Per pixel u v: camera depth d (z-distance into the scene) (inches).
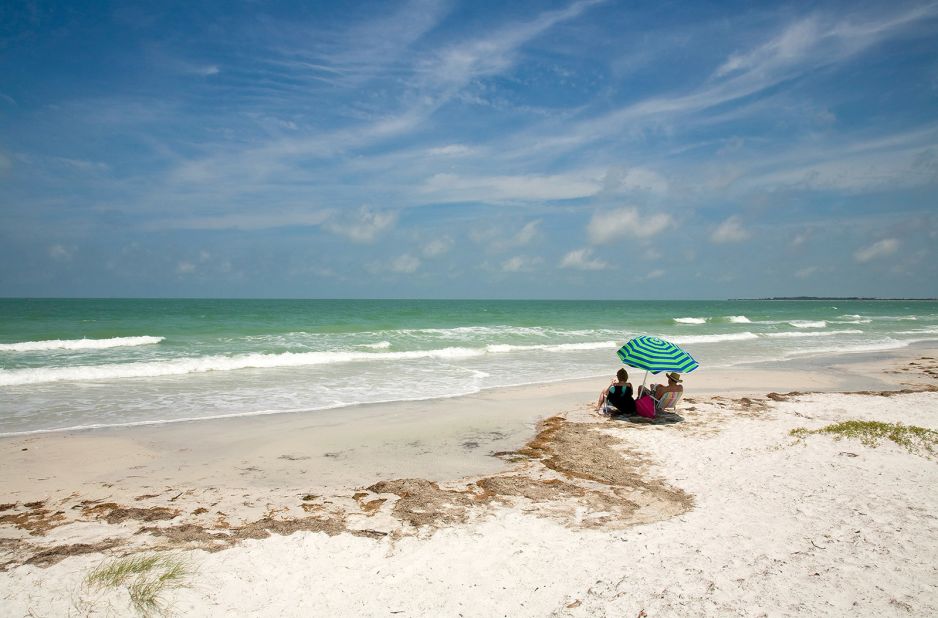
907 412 466.9
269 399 517.0
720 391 588.7
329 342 981.8
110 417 437.1
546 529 231.5
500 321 1721.2
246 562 198.8
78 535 222.5
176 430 402.0
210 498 270.5
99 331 1106.1
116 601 171.5
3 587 178.7
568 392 569.3
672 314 2640.3
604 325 1614.2
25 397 504.7
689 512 250.1
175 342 944.9
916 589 175.8
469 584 185.5
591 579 187.6
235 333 1120.2
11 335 1013.2
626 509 255.6
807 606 167.5
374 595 178.7
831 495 264.7
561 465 325.7
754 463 323.0
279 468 322.3
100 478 299.3
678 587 180.7
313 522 236.4
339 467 326.3
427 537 223.0
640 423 431.2
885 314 3031.5
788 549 207.0
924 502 253.8
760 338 1294.3
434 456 350.0
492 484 290.0
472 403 510.6
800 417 448.5
